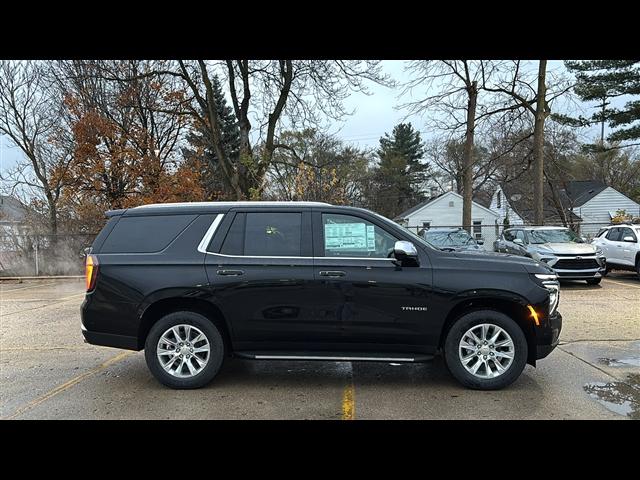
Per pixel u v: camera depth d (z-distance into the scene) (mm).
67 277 18266
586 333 7273
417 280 4777
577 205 38656
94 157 20891
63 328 8289
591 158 45469
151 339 4918
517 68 19156
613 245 14055
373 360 4777
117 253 5074
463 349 4816
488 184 57156
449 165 54250
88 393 4812
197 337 4941
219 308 4879
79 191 20859
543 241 13414
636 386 4875
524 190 41000
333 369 5605
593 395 4617
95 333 5020
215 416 4176
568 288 12273
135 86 22500
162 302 4977
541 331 4758
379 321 4797
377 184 54750
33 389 4961
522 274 4812
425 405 4391
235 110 20469
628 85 21547
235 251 4984
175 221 5168
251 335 4895
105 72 20203
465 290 4742
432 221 42844
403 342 4824
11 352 6590
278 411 4277
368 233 4988
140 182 21812
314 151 31281
